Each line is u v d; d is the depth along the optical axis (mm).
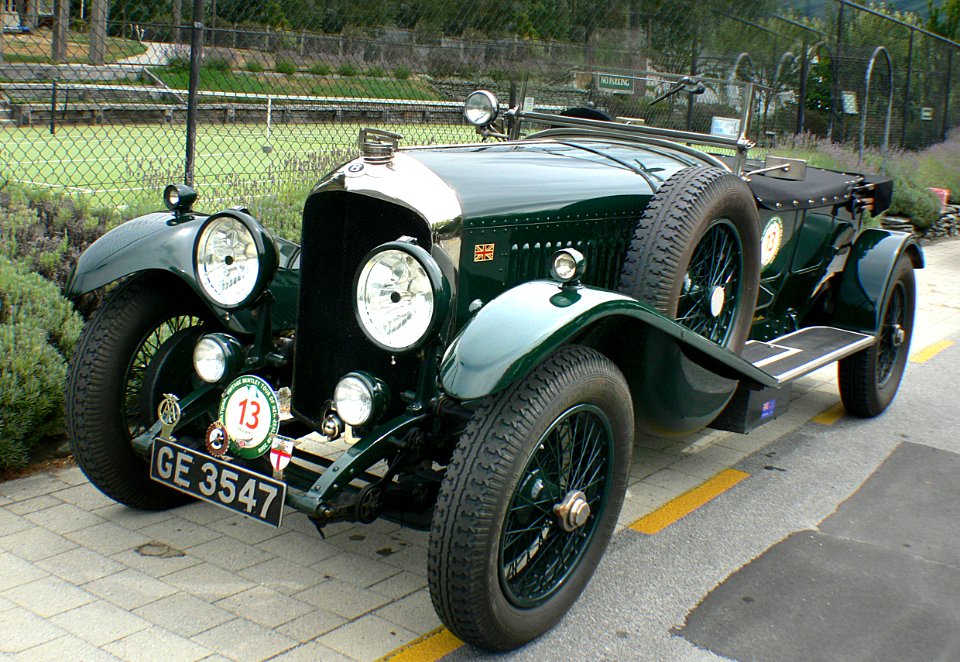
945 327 7465
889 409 5309
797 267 4664
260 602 2820
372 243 2885
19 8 7637
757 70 10750
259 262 2910
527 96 4676
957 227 13109
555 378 2533
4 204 5062
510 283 3107
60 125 10547
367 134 2967
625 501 3805
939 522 3725
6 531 3176
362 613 2799
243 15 8898
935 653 2748
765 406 3986
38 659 2449
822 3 13117
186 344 3338
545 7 6672
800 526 3629
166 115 10734
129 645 2537
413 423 2717
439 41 8023
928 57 16578
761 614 2936
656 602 2986
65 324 4066
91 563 2992
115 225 5164
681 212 3258
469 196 2938
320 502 2525
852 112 13984
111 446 3152
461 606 2426
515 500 2539
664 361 3203
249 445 2760
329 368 3012
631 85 4449
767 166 4559
